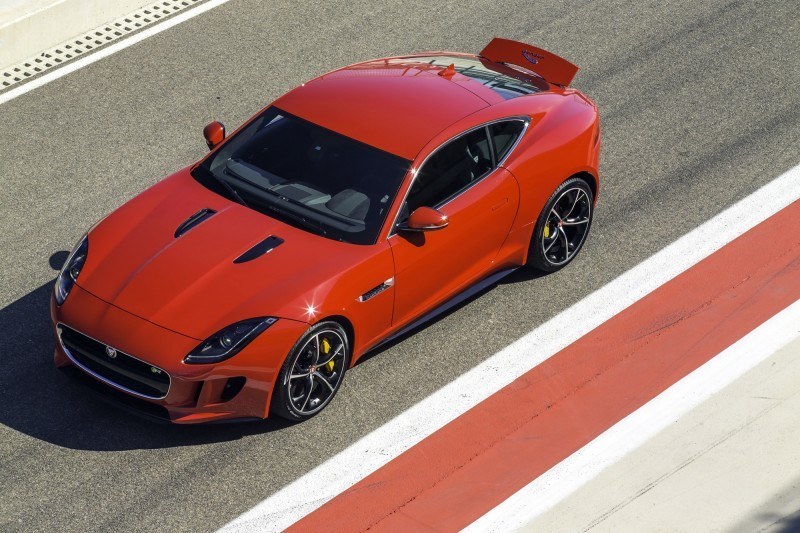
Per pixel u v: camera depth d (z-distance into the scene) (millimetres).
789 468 16094
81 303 16141
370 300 16812
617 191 22828
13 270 20516
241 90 26703
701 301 19688
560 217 20172
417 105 18875
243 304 15836
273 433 16672
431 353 18469
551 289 20094
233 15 29906
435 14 29797
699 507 15461
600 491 15781
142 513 15305
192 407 15734
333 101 18969
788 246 21031
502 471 16156
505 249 19234
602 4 30141
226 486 15766
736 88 26266
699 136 24547
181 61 27844
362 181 17609
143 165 23953
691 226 21750
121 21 29547
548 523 15250
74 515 15234
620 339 18844
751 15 29406
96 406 17062
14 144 24609
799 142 24250
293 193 17609
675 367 18172
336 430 16812
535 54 21359
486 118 18891
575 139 19875
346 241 16938
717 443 16594
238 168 18234
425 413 17234
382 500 15633
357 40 28656
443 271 18078
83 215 22328
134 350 15484
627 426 16984
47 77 27141
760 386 17688
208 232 17000
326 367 16828
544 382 17906
